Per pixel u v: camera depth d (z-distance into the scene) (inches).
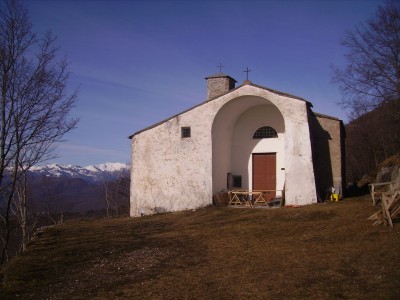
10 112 507.2
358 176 1470.2
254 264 356.2
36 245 500.4
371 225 448.5
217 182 767.1
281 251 395.5
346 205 616.1
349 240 406.0
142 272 355.9
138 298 286.7
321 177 753.6
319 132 765.3
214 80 868.0
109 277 345.4
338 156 749.9
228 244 449.4
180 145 769.6
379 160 1336.1
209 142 746.2
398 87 840.9
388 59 863.1
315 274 310.2
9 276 357.1
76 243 506.0
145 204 786.2
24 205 869.2
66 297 296.8
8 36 505.7
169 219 674.2
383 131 1097.4
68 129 615.8
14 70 509.0
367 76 885.2
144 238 522.6
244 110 809.5
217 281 314.7
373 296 254.1
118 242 500.1
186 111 770.8
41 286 327.3
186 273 343.9
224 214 653.9
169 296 286.4
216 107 745.6
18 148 518.0
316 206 633.6
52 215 1588.3
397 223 436.1
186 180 757.9
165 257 407.2
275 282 299.6
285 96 694.5
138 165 802.2
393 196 438.3
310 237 442.3
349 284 280.8
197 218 647.8
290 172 678.5
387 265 311.9
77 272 366.9
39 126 536.7
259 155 813.2
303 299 260.7
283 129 794.8
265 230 506.6
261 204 737.0
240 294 280.4
